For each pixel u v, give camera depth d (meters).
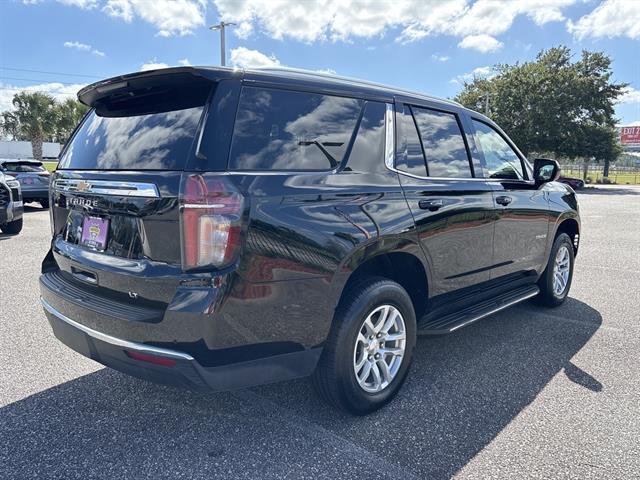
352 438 2.59
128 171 2.39
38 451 2.45
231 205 2.14
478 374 3.41
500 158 4.04
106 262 2.46
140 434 2.62
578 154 35.31
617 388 3.19
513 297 4.10
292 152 2.46
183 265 2.15
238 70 2.39
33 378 3.28
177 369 2.18
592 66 34.56
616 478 2.27
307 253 2.37
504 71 37.75
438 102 3.48
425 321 3.33
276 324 2.32
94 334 2.40
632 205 19.28
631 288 5.86
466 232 3.41
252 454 2.44
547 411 2.89
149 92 2.59
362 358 2.78
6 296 5.16
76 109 44.84
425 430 2.68
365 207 2.66
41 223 11.30
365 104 2.90
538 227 4.36
